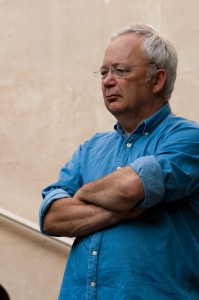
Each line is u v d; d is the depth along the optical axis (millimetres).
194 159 2725
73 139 4902
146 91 2877
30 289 4832
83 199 2783
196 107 4516
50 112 4973
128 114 2891
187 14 4586
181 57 4578
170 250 2680
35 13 5059
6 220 4945
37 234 4867
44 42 5023
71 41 4957
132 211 2691
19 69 5066
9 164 5039
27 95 5035
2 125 5074
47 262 4812
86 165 2998
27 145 5012
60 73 4965
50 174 4938
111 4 4848
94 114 4855
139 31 2924
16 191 5000
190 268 2699
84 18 4930
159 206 2725
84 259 2732
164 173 2646
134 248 2662
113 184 2680
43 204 2857
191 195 2777
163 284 2639
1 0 5145
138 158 2711
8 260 4902
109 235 2707
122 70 2869
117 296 2621
